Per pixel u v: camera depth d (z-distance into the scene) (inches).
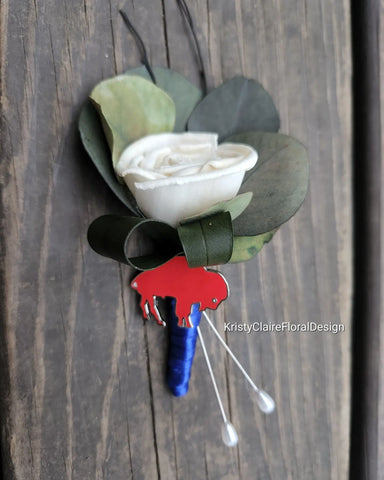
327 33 14.3
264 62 13.8
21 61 12.2
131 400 13.2
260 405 13.4
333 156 14.5
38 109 12.3
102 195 12.8
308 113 14.2
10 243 12.3
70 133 12.5
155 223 12.2
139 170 11.9
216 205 11.9
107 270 12.9
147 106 12.5
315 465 14.9
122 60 12.8
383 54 14.4
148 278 12.7
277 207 12.7
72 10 12.5
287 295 14.4
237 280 13.9
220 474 14.0
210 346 13.8
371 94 14.6
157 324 13.3
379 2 14.4
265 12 13.8
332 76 14.4
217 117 13.2
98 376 13.0
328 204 14.6
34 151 12.3
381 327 15.0
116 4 12.8
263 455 14.4
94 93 12.1
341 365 15.0
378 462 15.2
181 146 12.4
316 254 14.6
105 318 12.9
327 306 14.7
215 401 13.9
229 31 13.5
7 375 12.4
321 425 14.9
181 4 13.2
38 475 12.7
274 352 14.3
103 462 13.1
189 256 11.8
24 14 12.2
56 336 12.7
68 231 12.6
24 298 12.4
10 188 12.2
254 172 12.9
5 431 12.5
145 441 13.4
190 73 13.3
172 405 13.5
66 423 12.8
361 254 15.0
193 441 13.8
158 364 13.4
